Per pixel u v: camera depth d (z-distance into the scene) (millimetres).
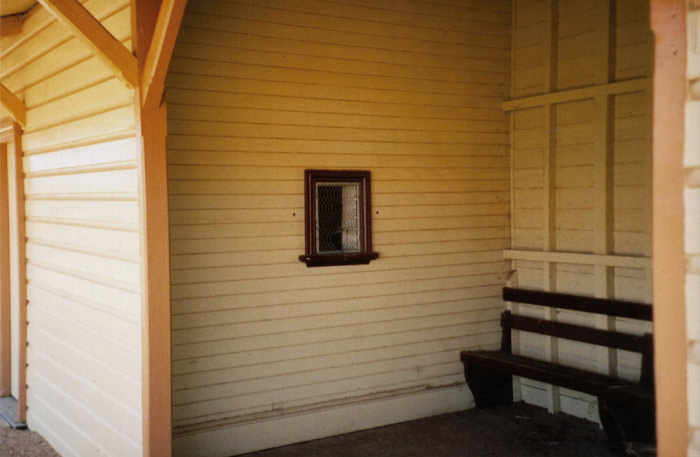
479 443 5461
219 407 5199
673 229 2119
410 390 6020
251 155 5309
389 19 5863
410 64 5973
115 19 4359
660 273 2154
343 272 5691
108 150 4547
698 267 2078
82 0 4828
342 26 5652
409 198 5992
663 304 2150
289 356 5469
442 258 6172
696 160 2066
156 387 4121
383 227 5871
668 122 2117
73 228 5160
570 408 6137
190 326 5090
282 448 5375
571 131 6008
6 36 6031
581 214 5949
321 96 5574
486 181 6402
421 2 6020
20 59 6051
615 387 5074
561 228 6109
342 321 5691
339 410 5652
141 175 4094
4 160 6824
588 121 5867
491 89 6410
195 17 5078
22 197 6180
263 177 5355
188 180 5078
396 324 5945
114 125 4441
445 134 6164
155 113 4109
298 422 5477
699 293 2078
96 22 3916
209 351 5164
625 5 5578
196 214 5109
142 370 4176
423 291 6078
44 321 5777
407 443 5473
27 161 6062
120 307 4465
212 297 5172
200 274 5129
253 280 5328
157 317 4125
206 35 5125
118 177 4441
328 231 5656
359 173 5715
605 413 5203
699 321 2078
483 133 6375
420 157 6043
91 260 4859
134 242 4262
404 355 5988
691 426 2104
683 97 2086
